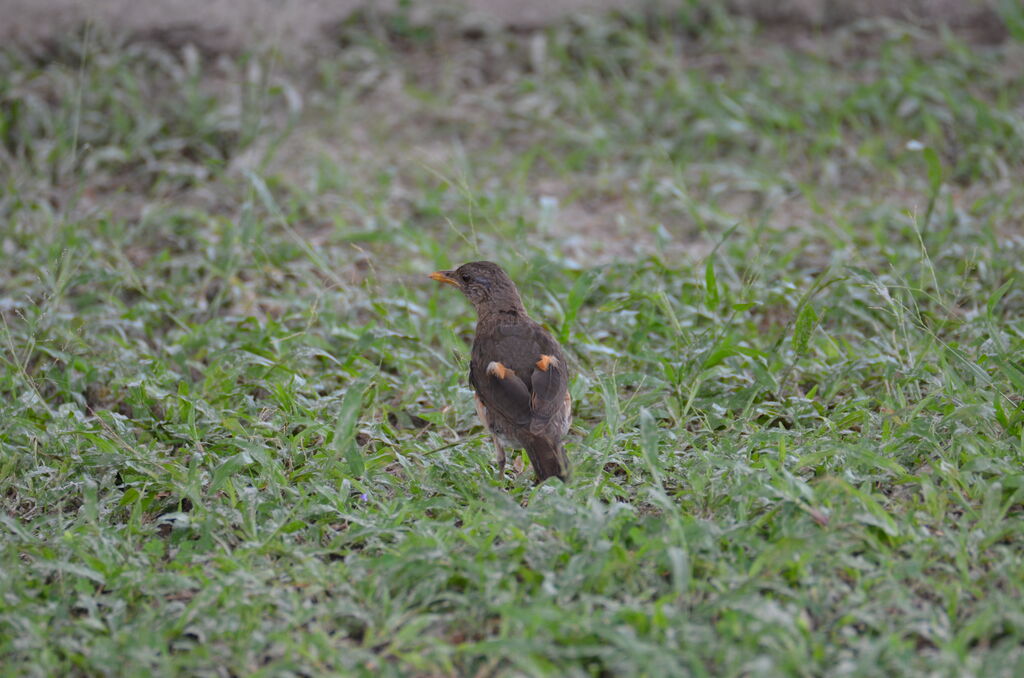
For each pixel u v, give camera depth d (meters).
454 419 11.51
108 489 10.07
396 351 12.91
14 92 19.41
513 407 9.95
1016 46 21.11
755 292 13.78
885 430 9.94
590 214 17.42
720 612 7.47
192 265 15.03
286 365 12.22
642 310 13.48
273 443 10.63
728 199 17.72
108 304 14.12
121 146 18.97
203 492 9.80
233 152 18.95
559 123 19.45
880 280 11.87
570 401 10.62
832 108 19.45
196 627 7.69
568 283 14.56
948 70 20.09
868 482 9.00
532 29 22.48
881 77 20.59
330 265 15.16
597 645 7.15
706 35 22.09
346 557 8.52
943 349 10.86
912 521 8.39
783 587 7.60
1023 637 7.09
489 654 7.20
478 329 11.23
